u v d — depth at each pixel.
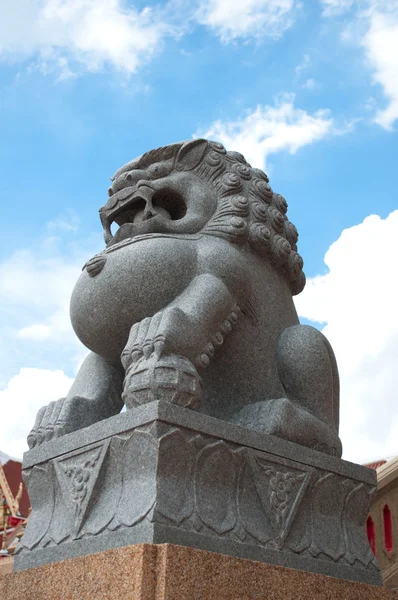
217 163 3.83
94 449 2.92
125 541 2.60
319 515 3.20
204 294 3.16
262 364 3.49
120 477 2.80
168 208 3.77
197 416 2.81
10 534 7.73
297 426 3.24
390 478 5.25
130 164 3.79
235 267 3.37
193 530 2.64
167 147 3.78
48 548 2.94
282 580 2.73
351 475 3.37
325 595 2.86
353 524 3.36
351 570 3.19
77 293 3.36
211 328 3.13
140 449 2.72
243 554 2.77
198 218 3.59
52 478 3.11
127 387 2.88
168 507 2.61
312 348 3.56
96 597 2.48
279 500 3.01
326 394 3.55
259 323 3.54
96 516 2.79
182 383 2.82
